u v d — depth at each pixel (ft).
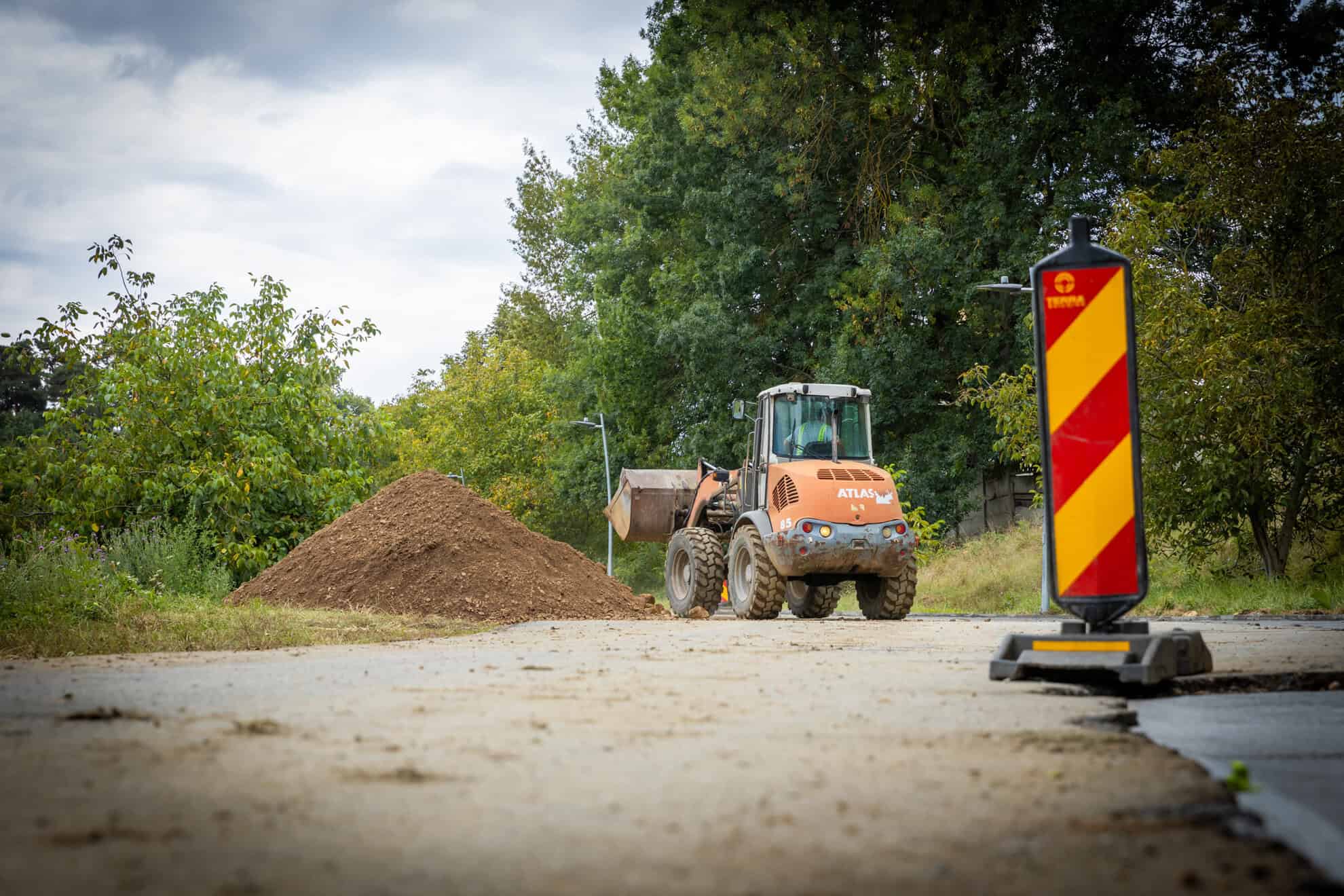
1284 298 61.21
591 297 155.53
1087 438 18.95
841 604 95.55
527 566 52.44
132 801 8.66
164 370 57.72
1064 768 10.30
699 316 115.14
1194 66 99.14
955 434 109.09
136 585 41.86
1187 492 61.62
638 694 16.30
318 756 10.75
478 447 202.08
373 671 20.15
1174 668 18.02
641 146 134.51
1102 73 102.83
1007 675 18.57
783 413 56.03
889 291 107.14
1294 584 59.52
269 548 58.85
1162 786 9.42
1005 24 103.19
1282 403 57.67
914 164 113.80
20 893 6.19
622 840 7.50
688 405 125.70
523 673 19.71
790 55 109.81
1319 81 97.30
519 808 8.48
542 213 236.02
